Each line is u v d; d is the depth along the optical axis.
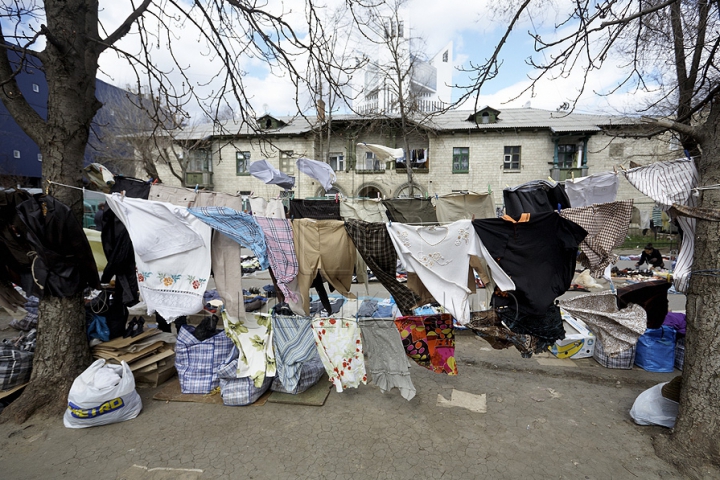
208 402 3.67
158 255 3.18
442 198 4.66
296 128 17.72
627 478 2.63
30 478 2.60
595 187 3.45
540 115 17.72
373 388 4.02
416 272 3.15
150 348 4.11
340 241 3.28
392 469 2.72
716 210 2.64
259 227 3.14
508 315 3.05
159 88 4.53
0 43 3.31
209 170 18.48
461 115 18.05
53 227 3.05
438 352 3.38
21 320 5.45
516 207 3.38
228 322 3.58
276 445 3.01
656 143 11.98
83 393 3.10
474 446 3.00
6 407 3.33
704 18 4.03
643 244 8.22
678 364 4.43
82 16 3.53
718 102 2.80
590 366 4.59
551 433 3.19
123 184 4.04
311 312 4.59
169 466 2.74
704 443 2.66
